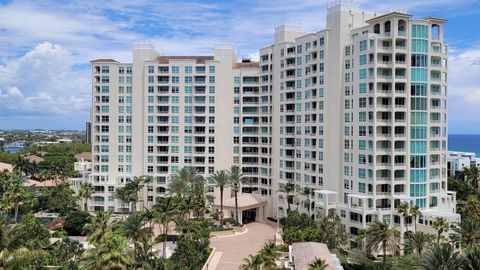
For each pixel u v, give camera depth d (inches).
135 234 2952.8
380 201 4089.6
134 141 5703.7
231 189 5620.1
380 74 4097.0
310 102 4825.3
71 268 2760.8
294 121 5103.3
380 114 4099.4
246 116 5674.2
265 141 5575.8
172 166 5708.7
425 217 3880.4
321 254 2903.5
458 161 7337.6
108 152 5733.3
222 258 3789.4
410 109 4099.4
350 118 4345.5
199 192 4753.9
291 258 3056.1
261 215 5388.8
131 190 4869.6
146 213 3233.3
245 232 4783.5
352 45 4333.2
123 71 5743.1
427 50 4158.5
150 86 5689.0
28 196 4722.0
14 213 4990.2
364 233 3506.4
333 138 4520.2
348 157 4365.2
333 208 4274.1
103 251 2191.2
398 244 3567.9
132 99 5703.7
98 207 5595.5
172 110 5708.7
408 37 4101.9
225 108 5698.8
